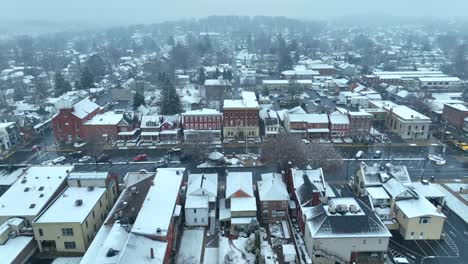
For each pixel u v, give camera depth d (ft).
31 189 242.37
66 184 254.88
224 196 266.98
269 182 255.70
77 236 212.64
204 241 221.87
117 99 604.90
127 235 190.80
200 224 236.84
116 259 170.40
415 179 305.94
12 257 196.65
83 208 225.15
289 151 294.66
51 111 506.07
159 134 409.49
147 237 186.70
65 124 406.21
